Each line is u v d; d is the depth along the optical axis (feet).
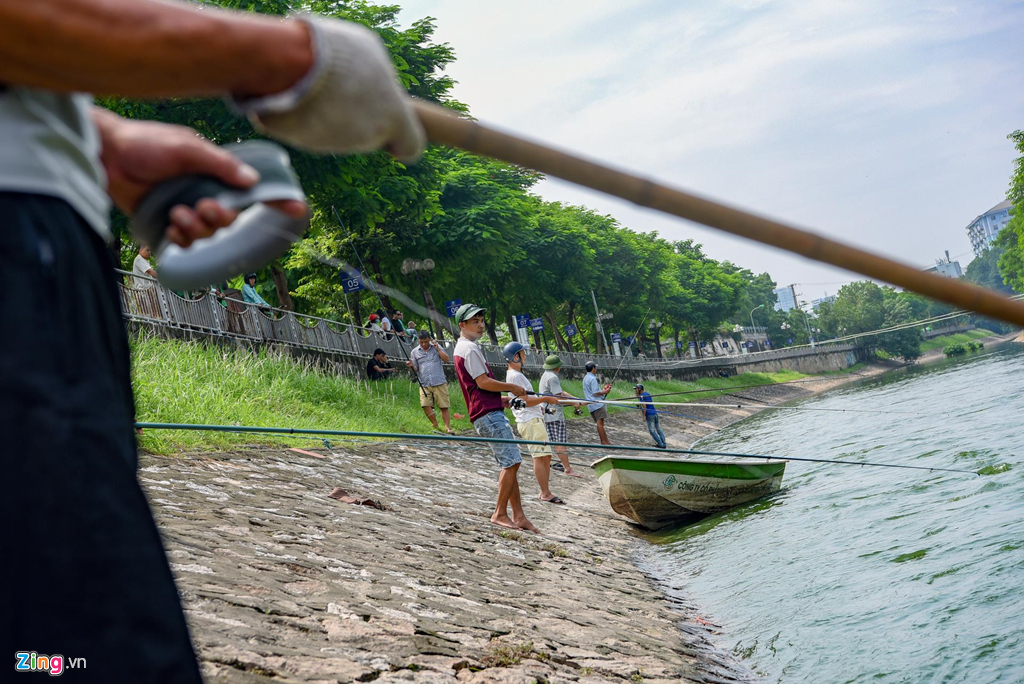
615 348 200.75
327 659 12.07
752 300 485.15
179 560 14.78
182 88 2.64
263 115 2.71
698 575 30.19
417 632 14.99
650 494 41.16
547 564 27.25
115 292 3.34
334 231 76.43
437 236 95.61
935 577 22.95
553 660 16.22
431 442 53.83
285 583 15.39
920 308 541.75
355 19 73.87
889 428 72.79
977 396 90.68
